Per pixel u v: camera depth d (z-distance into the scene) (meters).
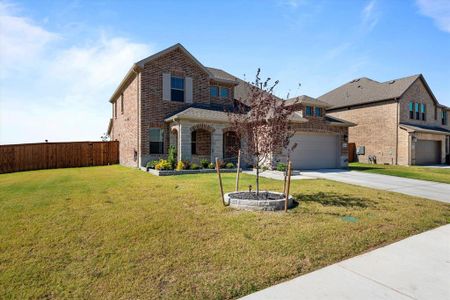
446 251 4.69
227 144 17.56
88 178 12.43
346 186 10.93
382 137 25.23
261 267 3.92
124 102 20.20
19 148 18.62
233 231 5.29
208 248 4.52
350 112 28.11
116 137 23.50
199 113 15.91
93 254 4.25
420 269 4.00
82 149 20.94
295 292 3.33
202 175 13.39
